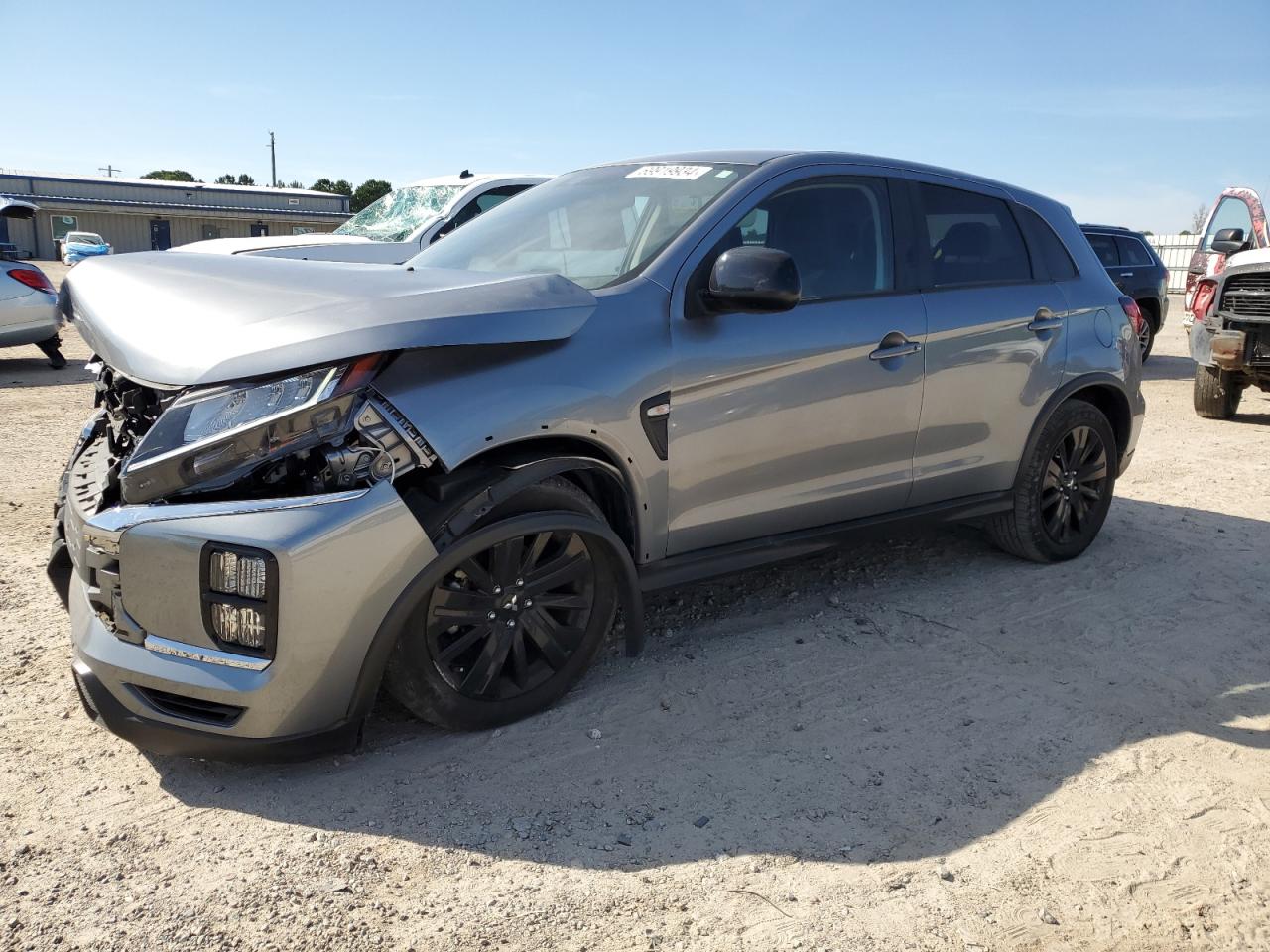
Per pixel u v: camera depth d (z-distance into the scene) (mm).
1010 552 4902
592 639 3283
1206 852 2580
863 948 2201
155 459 2629
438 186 10070
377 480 2684
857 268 3930
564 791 2807
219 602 2582
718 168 3822
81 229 47656
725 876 2447
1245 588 4629
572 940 2213
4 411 8562
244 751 2648
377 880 2410
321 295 2867
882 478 4027
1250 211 10742
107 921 2244
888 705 3377
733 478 3527
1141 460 7535
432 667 2934
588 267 3561
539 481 2979
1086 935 2266
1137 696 3492
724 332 3424
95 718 2863
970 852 2562
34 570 4500
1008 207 4664
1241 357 8695
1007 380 4398
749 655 3750
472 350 2900
